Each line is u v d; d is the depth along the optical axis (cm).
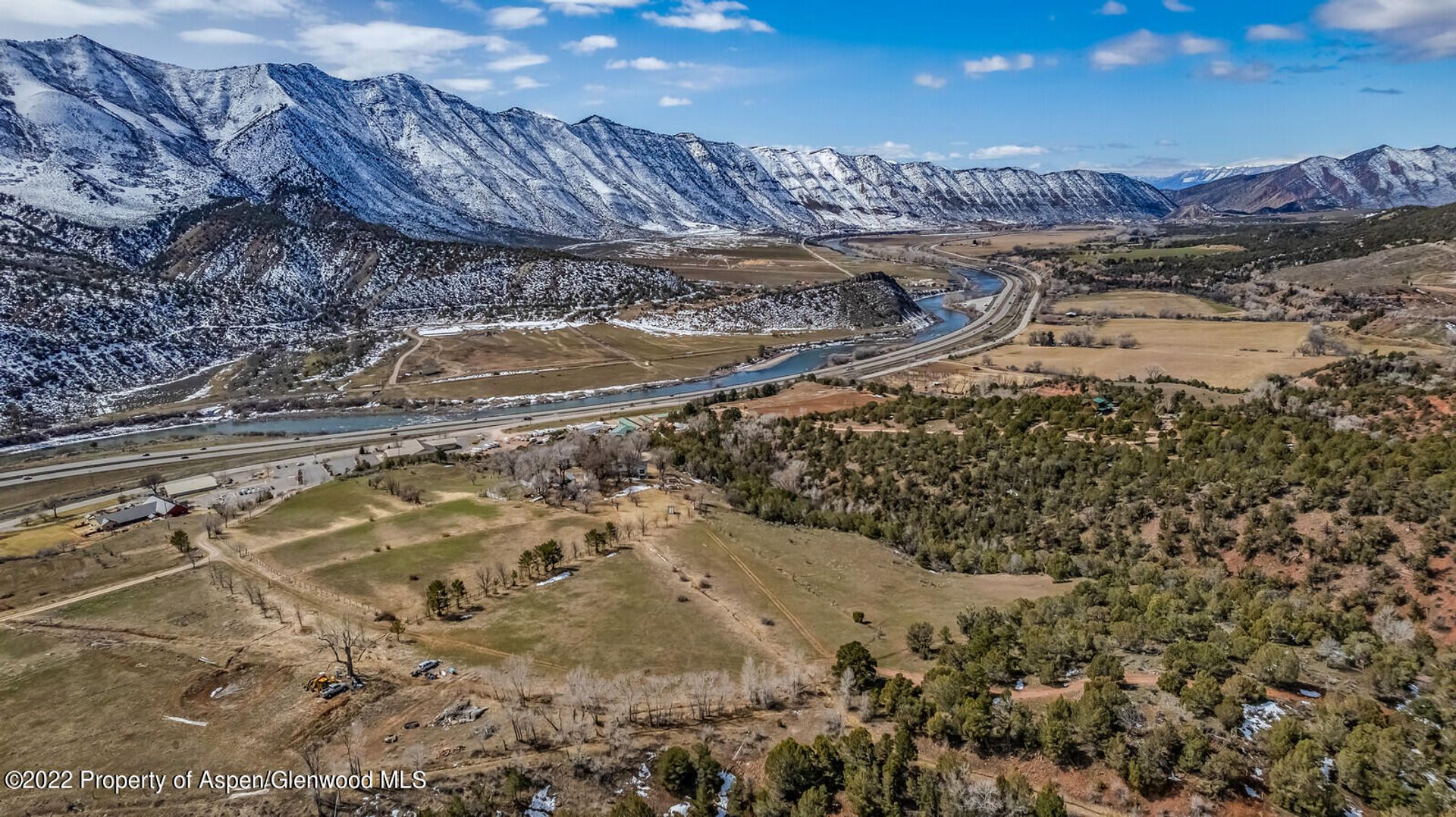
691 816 5566
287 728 6512
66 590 9394
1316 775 5100
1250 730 5719
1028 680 6831
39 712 6819
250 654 7762
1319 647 6800
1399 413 12631
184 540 10531
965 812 5175
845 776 5647
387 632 8231
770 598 9212
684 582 9500
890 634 8312
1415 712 5806
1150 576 9069
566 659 7662
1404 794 4991
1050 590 9375
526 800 5678
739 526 11569
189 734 6469
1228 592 8375
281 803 5619
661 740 6291
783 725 6525
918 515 12288
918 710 6219
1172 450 12512
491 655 7725
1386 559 8575
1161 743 5444
